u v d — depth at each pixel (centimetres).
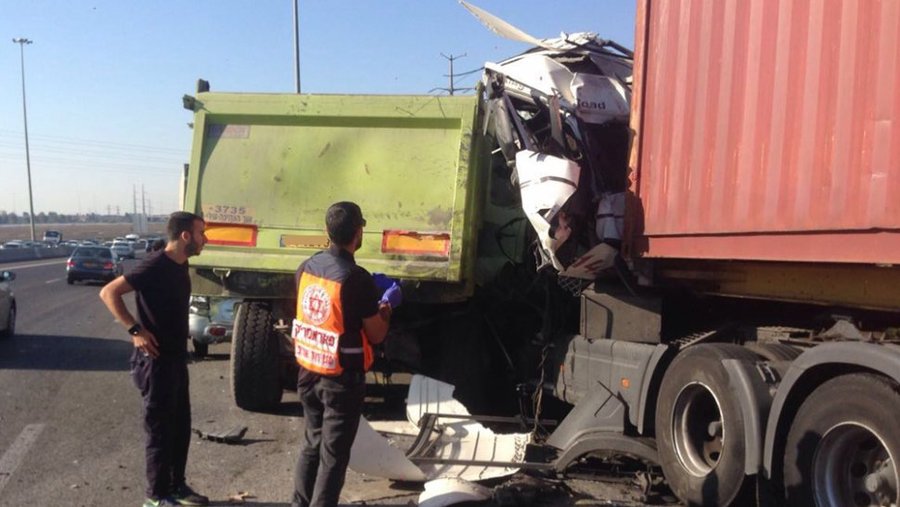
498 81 743
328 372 483
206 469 666
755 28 523
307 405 504
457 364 808
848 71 447
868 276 478
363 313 484
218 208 794
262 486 621
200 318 1188
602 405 643
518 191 748
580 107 758
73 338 1545
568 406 793
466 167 745
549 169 679
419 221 754
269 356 823
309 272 498
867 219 430
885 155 420
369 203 766
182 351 558
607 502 582
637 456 601
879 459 436
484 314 813
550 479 627
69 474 647
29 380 1065
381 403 891
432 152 762
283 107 790
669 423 569
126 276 536
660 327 650
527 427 745
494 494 575
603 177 734
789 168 488
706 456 554
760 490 492
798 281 526
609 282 689
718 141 553
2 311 1481
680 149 595
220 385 1027
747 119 526
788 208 487
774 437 479
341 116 778
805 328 561
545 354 755
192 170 802
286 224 783
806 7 480
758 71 518
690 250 581
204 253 788
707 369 532
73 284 3412
